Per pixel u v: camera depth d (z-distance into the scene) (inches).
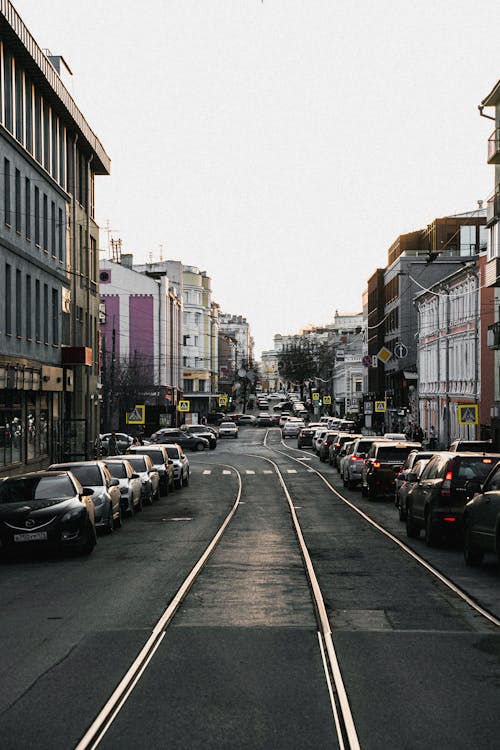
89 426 1793.8
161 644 352.8
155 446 1448.1
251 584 502.0
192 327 4488.2
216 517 975.0
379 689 285.9
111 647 348.2
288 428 3599.9
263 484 1542.8
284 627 384.5
